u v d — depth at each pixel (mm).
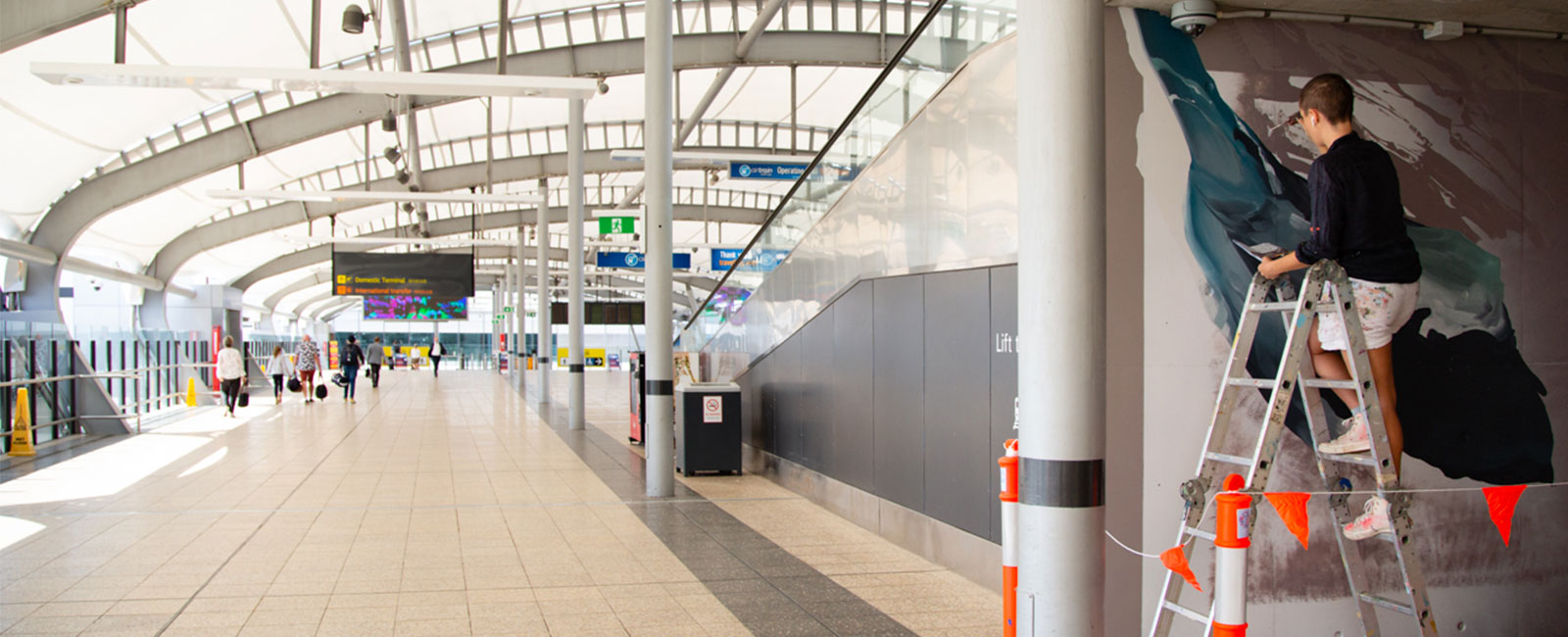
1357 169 3361
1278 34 4250
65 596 4980
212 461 10906
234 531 6734
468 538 6504
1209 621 3129
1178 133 4160
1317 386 3312
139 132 17750
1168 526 4113
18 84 14367
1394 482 3254
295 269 40906
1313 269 3291
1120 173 4109
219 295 36719
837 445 7434
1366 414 3230
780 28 19391
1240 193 4195
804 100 25250
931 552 5758
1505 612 4367
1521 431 4406
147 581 5301
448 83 9508
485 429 14977
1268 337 4180
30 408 12531
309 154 23328
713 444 9656
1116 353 4074
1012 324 4816
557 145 27766
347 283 26734
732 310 11711
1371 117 4309
